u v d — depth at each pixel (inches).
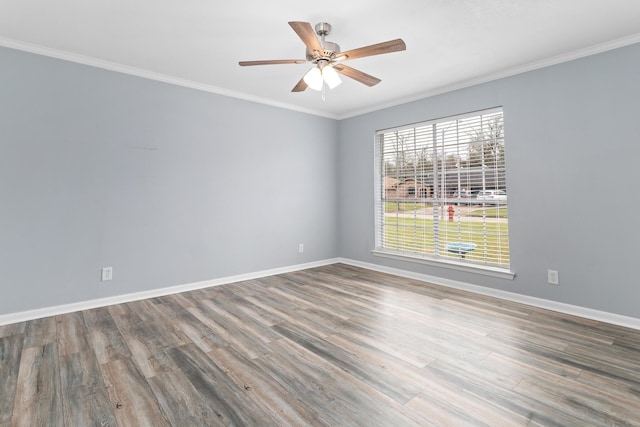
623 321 104.0
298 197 186.5
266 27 99.0
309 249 192.1
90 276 122.0
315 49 86.0
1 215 106.0
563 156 116.3
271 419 61.1
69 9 89.5
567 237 115.7
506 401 65.9
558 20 94.0
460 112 145.9
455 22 95.4
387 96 163.8
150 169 135.7
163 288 139.1
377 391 69.7
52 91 114.4
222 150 156.5
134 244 131.8
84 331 100.7
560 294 117.3
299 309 121.2
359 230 194.1
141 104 133.3
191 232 147.0
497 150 136.3
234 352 87.4
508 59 120.2
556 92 117.8
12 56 107.7
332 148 203.2
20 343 92.4
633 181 102.3
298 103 177.6
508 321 108.3
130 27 99.3
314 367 79.7
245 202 164.7
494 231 137.1
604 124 107.6
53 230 114.8
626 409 63.1
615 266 105.8
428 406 64.6
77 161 119.3
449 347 90.0
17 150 108.6
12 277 107.7
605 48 106.9
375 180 185.0
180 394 68.8
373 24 96.8
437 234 158.4
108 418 61.4
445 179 154.6
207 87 150.0
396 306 124.0
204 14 91.9
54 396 68.0
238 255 162.2
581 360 82.2
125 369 78.7
